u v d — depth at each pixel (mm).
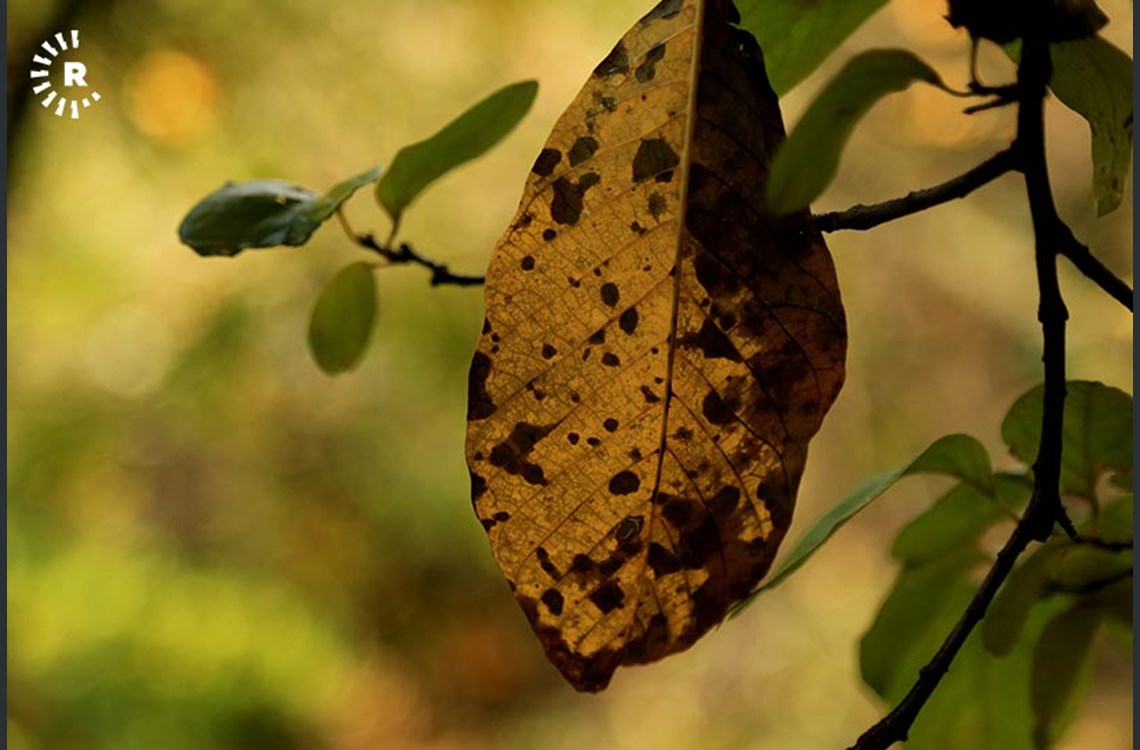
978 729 769
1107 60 668
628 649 667
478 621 2955
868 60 621
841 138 620
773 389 663
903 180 2662
